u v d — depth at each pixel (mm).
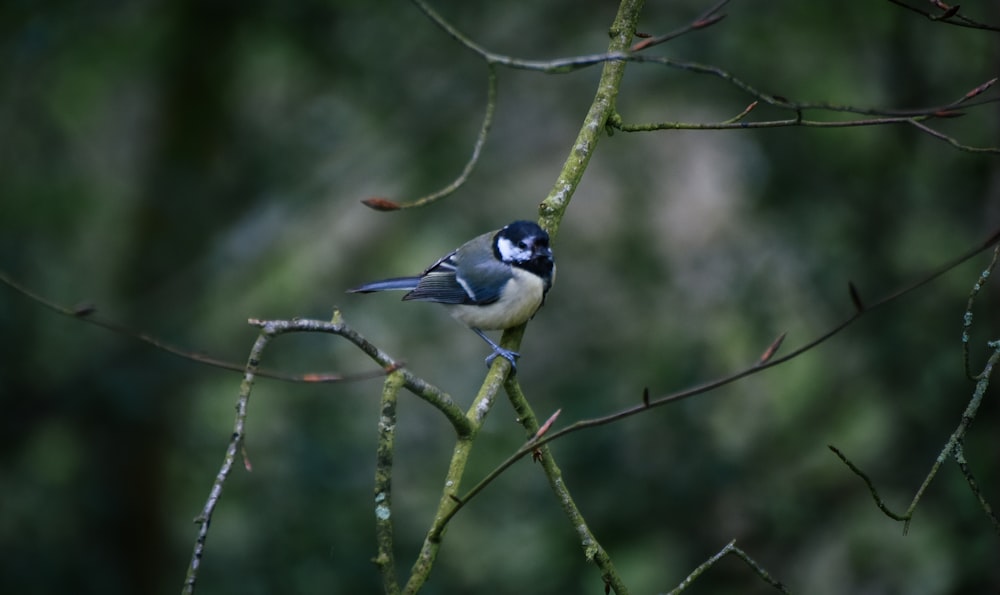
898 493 11773
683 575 12297
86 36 13648
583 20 14414
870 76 13305
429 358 14406
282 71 15406
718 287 13570
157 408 13445
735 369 13188
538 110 14578
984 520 10664
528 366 13930
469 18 14117
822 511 12305
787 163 13094
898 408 12016
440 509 5164
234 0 13719
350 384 13953
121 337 13320
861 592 11727
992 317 10289
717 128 5754
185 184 15086
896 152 12695
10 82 13547
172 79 14992
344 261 14938
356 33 13992
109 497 14180
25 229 13352
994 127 10703
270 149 14945
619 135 14273
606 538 12328
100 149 15320
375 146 14555
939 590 11078
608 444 12438
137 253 15086
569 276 14273
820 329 13000
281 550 12648
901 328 12125
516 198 14602
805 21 13320
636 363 13398
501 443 13164
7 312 12555
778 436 12875
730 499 12438
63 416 12977
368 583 12391
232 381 13789
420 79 14484
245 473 13367
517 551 12586
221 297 14664
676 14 13719
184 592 4434
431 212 14391
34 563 13062
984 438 10828
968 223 12164
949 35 12531
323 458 13094
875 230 12648
